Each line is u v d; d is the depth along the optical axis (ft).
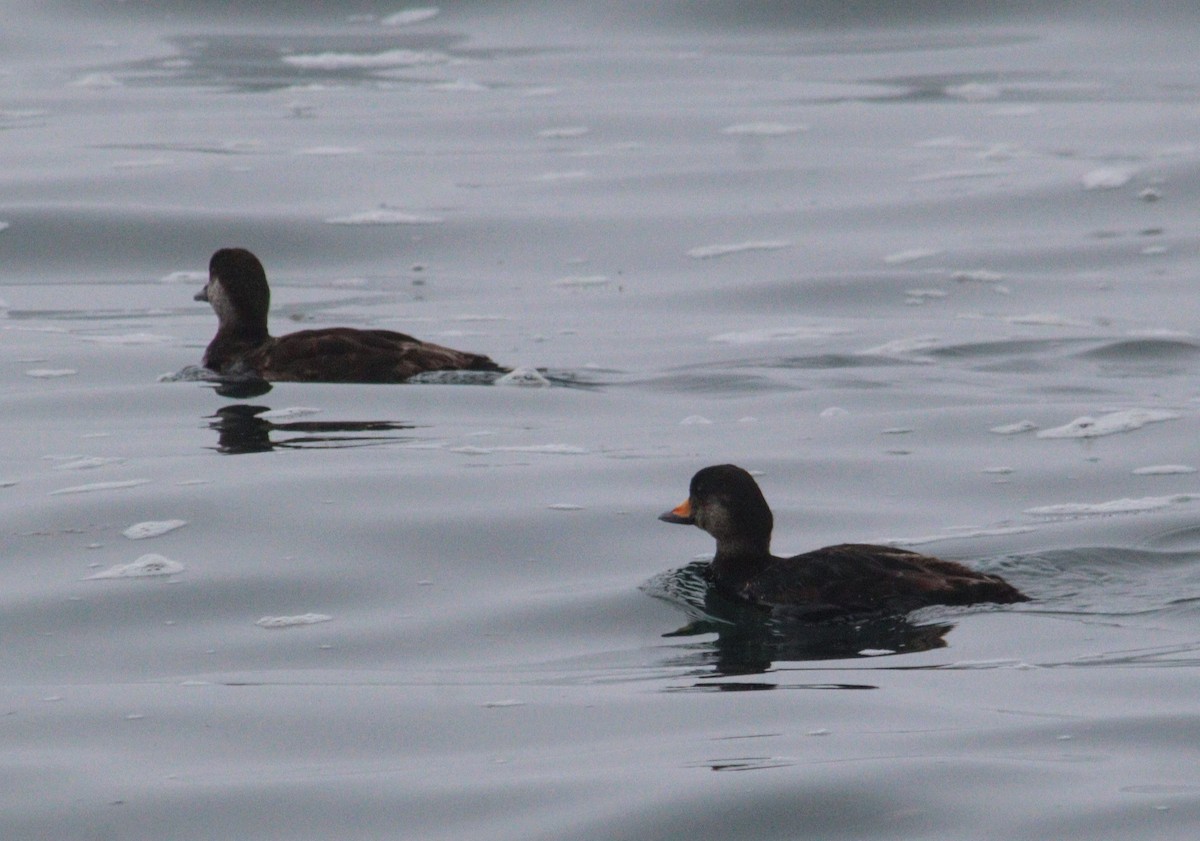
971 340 68.13
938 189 98.02
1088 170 100.27
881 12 150.41
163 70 135.54
